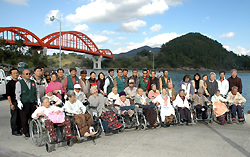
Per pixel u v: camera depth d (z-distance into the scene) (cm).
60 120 379
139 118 509
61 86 530
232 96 585
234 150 358
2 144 395
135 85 656
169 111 520
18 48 6638
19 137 440
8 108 766
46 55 7838
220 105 561
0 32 6300
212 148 368
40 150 366
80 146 384
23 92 416
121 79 640
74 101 427
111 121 457
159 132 475
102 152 352
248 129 501
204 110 545
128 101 534
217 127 520
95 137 410
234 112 556
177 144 390
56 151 360
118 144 393
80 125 398
